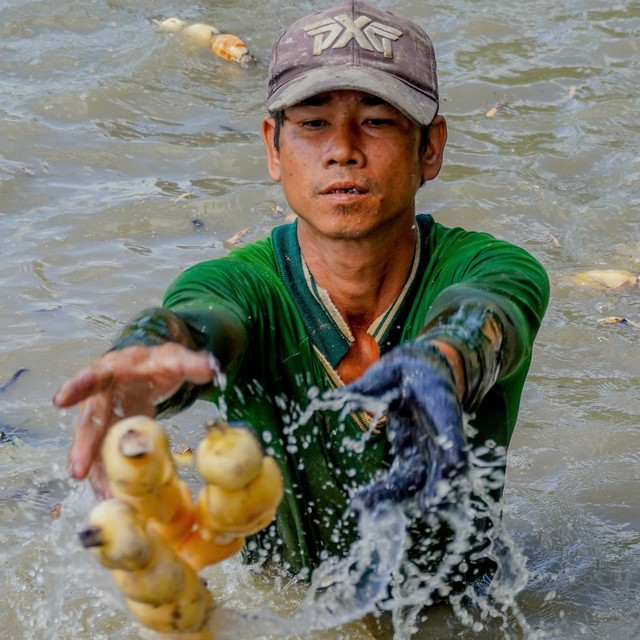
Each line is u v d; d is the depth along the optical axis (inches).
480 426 142.4
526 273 134.6
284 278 141.9
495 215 285.0
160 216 282.4
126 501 96.3
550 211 287.3
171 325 109.7
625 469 195.6
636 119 339.0
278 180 152.0
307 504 145.6
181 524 100.1
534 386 220.2
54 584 163.8
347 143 133.9
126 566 93.3
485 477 146.1
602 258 267.6
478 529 149.9
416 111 134.1
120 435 95.1
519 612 158.2
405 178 136.6
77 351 226.1
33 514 181.5
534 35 395.5
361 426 139.3
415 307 142.4
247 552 155.9
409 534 141.8
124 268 257.9
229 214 285.0
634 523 182.5
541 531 179.6
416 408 98.4
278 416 141.6
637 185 299.9
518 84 361.4
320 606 134.0
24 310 240.5
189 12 411.2
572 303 248.5
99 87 348.5
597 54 380.5
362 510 103.0
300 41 138.6
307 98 134.6
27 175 301.0
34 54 375.6
